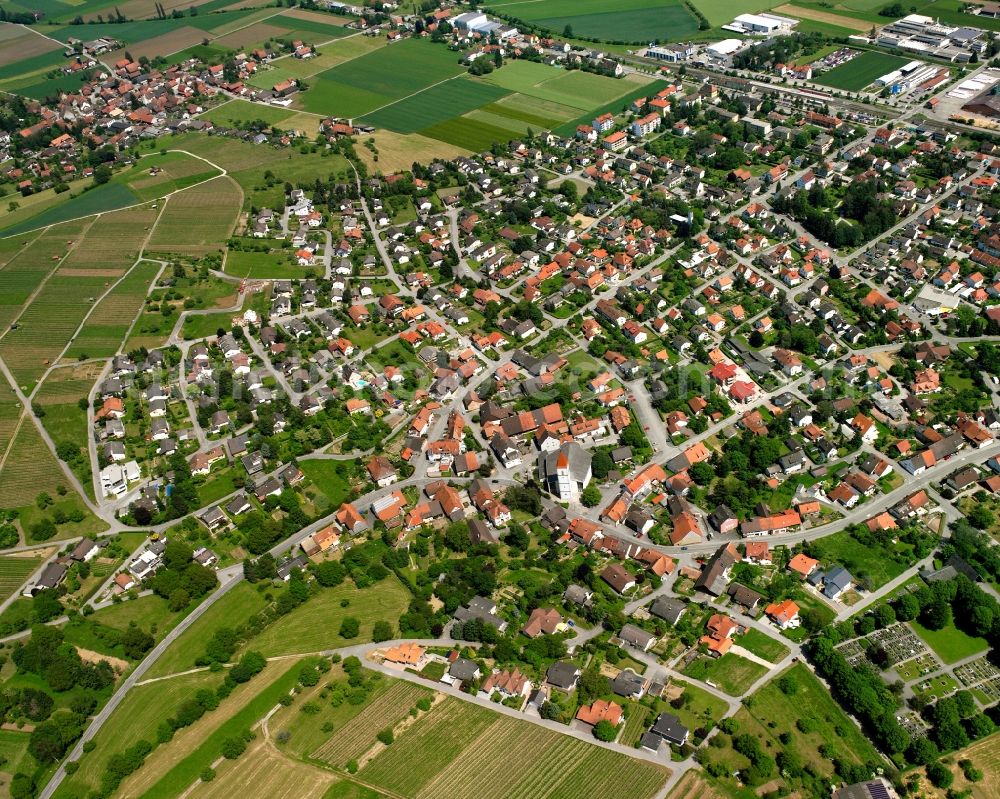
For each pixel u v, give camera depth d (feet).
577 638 571.28
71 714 543.39
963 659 541.75
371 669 558.56
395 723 522.88
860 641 556.10
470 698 536.01
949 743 485.56
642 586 605.73
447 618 588.50
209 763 506.48
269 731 523.29
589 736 507.30
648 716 513.86
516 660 557.74
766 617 576.61
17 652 586.45
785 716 511.40
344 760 503.20
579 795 475.31
